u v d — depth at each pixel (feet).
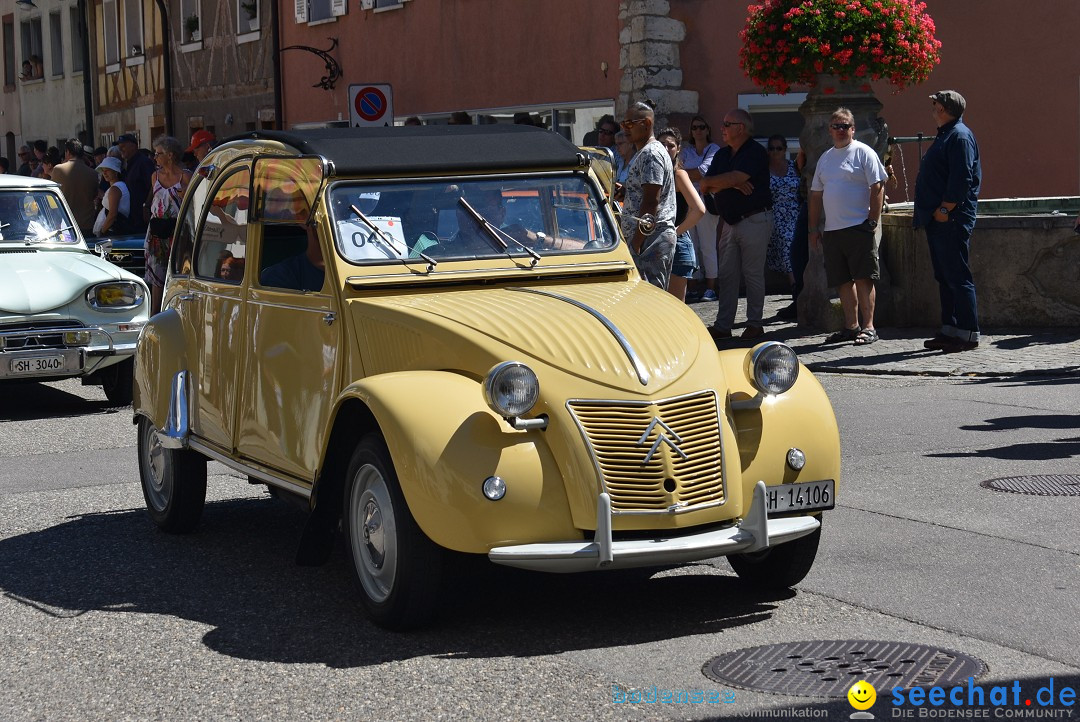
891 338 50.47
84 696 18.34
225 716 17.31
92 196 66.28
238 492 31.63
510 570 23.86
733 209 50.96
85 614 22.15
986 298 51.62
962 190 45.93
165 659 19.66
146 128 133.18
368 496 20.44
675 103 68.39
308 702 17.63
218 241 26.35
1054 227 49.98
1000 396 39.24
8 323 43.88
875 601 21.24
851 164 48.42
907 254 53.36
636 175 39.86
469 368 20.12
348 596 22.47
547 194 24.31
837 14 52.06
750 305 51.96
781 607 21.16
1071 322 50.19
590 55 72.43
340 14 96.32
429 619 20.10
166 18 108.27
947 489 28.58
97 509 30.25
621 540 19.49
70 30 149.48
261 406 24.17
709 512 19.77
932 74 65.72
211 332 26.08
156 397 27.22
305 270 23.24
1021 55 64.03
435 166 23.61
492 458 19.07
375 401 19.75
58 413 45.39
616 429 19.45
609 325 20.58
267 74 108.47
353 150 23.38
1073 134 63.36
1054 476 29.27
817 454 20.72
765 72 53.52
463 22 82.99
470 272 23.00
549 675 18.31
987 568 22.79
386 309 21.48
